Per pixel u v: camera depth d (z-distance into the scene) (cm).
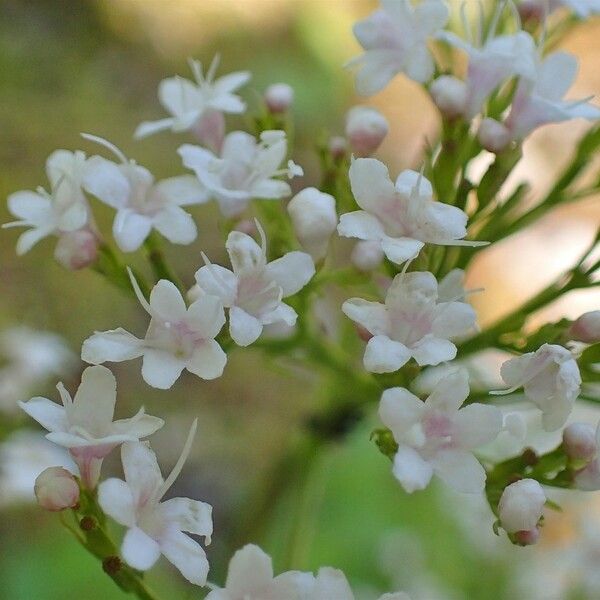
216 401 13
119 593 10
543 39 8
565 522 10
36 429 10
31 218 8
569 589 10
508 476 7
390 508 11
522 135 8
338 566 11
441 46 8
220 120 8
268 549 9
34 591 10
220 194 7
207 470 13
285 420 13
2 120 14
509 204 8
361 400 9
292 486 9
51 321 12
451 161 8
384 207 7
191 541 6
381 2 8
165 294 7
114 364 13
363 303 7
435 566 11
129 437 6
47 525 11
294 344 8
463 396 7
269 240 8
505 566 10
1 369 10
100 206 12
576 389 7
